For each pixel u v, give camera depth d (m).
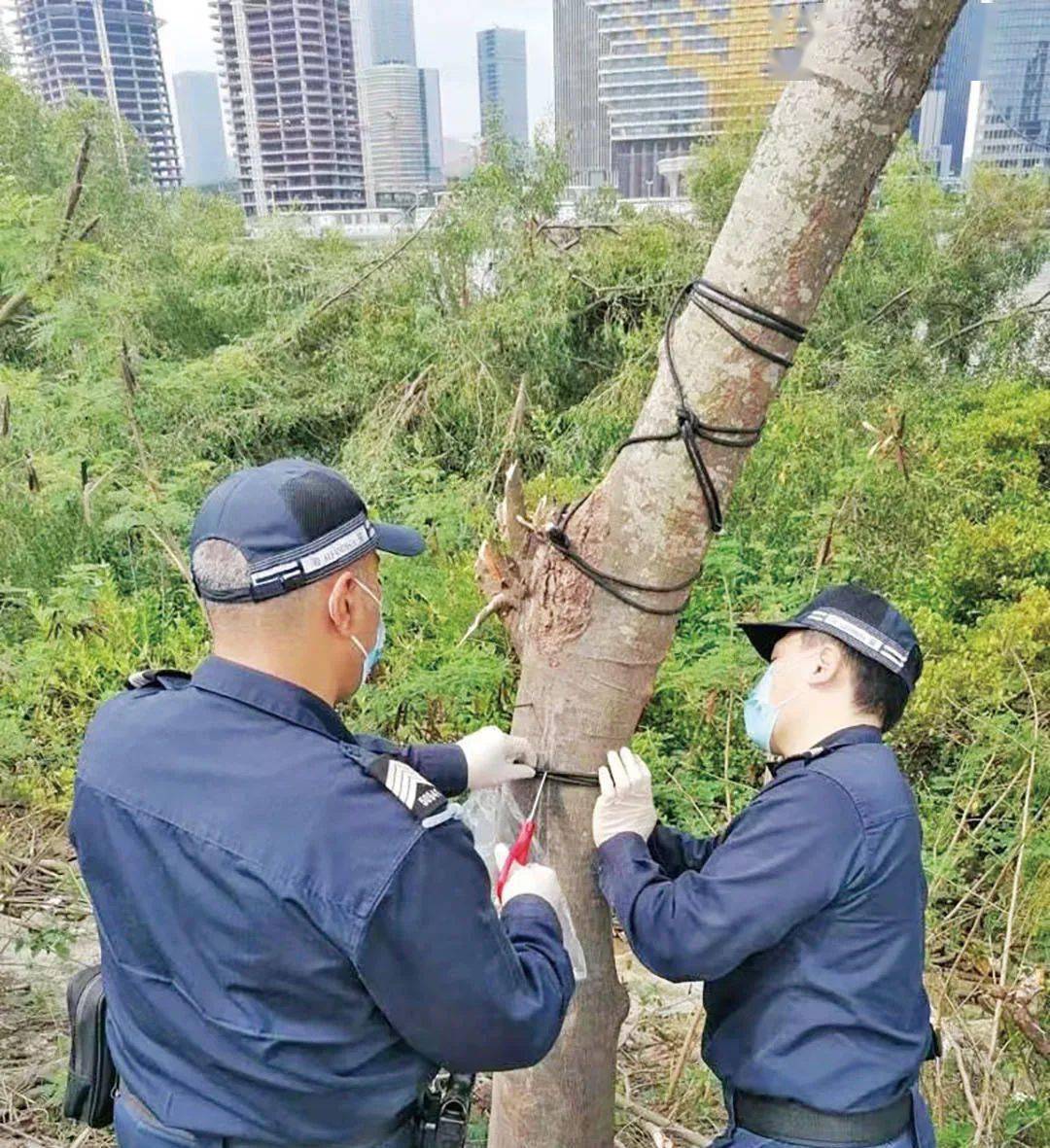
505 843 1.56
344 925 0.95
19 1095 2.42
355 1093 1.03
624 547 1.44
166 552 4.96
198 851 0.98
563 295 8.48
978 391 9.66
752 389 1.34
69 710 4.22
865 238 10.52
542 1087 1.65
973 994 2.59
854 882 1.30
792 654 1.47
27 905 3.21
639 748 3.39
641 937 1.38
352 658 1.13
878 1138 1.34
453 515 5.06
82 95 9.55
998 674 3.70
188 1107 1.02
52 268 5.84
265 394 8.10
